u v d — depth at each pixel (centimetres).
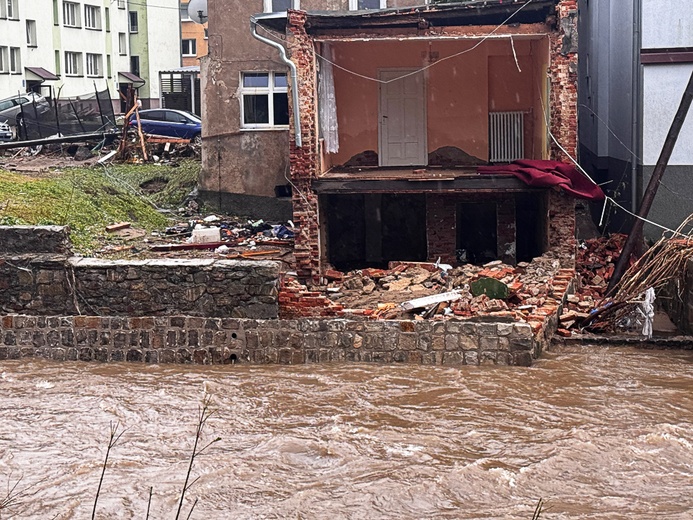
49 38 5406
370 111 2473
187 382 1543
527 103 2448
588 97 2866
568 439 1265
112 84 6094
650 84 2148
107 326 1670
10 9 5059
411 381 1523
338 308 1762
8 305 1767
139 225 2589
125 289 1736
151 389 1510
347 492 1112
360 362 1620
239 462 1206
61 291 1752
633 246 2012
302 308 1759
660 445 1256
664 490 1117
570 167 2112
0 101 3931
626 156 2319
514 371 1569
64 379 1568
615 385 1508
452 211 2423
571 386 1498
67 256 1777
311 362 1628
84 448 1260
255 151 2731
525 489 1120
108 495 1103
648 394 1463
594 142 2730
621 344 1745
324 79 2303
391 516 1049
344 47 2439
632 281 1831
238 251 2347
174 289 1725
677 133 1930
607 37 2595
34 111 3369
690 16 2117
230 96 2725
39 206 2411
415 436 1293
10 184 2523
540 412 1384
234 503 1086
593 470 1177
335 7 2631
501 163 2472
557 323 1811
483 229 2483
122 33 6241
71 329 1680
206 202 2795
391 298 1931
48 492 1112
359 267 2480
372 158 2488
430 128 2477
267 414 1391
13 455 1234
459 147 2477
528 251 2483
